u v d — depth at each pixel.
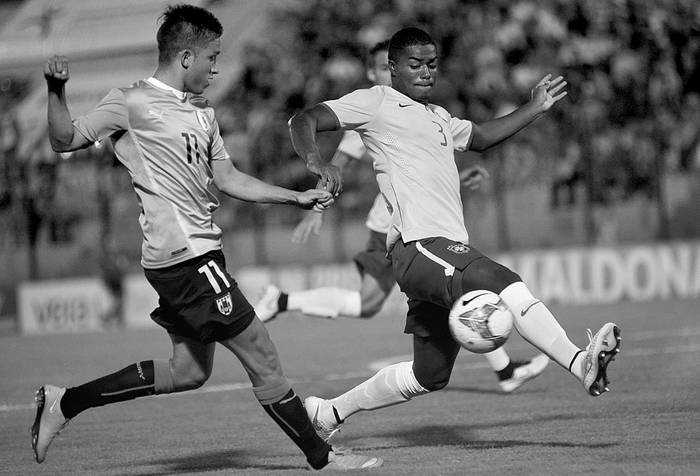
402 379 20.34
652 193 70.19
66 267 79.12
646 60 80.75
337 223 71.25
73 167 81.88
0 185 82.88
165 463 21.02
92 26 93.50
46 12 96.50
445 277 18.83
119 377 18.94
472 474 17.55
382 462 18.91
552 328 18.06
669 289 65.81
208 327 18.09
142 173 18.06
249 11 90.81
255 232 73.00
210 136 18.47
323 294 32.44
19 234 81.50
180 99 18.31
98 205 78.56
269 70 84.62
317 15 85.62
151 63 89.44
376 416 26.31
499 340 18.16
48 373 42.53
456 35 81.69
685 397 26.48
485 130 21.50
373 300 32.62
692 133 76.44
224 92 84.00
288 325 65.88
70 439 24.91
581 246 68.75
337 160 30.84
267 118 81.00
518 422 24.09
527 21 81.44
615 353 17.23
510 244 69.12
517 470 17.73
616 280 65.62
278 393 18.39
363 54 82.12
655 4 82.75
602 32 82.00
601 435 21.42
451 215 19.92
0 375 42.28
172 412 29.06
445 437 22.55
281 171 78.94
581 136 72.00
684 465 17.61
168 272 18.03
